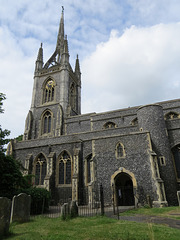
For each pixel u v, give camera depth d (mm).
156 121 25234
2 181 17312
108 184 21953
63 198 26578
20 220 11727
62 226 10102
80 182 26062
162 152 23547
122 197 22891
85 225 10164
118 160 22703
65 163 28547
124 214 14375
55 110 45406
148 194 20156
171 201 21234
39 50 55906
